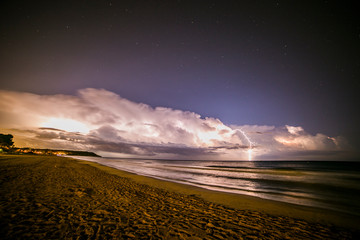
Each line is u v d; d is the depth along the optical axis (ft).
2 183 26.86
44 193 23.07
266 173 90.63
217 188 41.50
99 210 18.45
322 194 37.76
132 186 36.22
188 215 19.61
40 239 11.35
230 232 15.58
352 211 25.09
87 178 41.42
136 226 15.20
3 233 11.60
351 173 93.30
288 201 30.66
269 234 15.69
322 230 17.49
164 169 100.17
